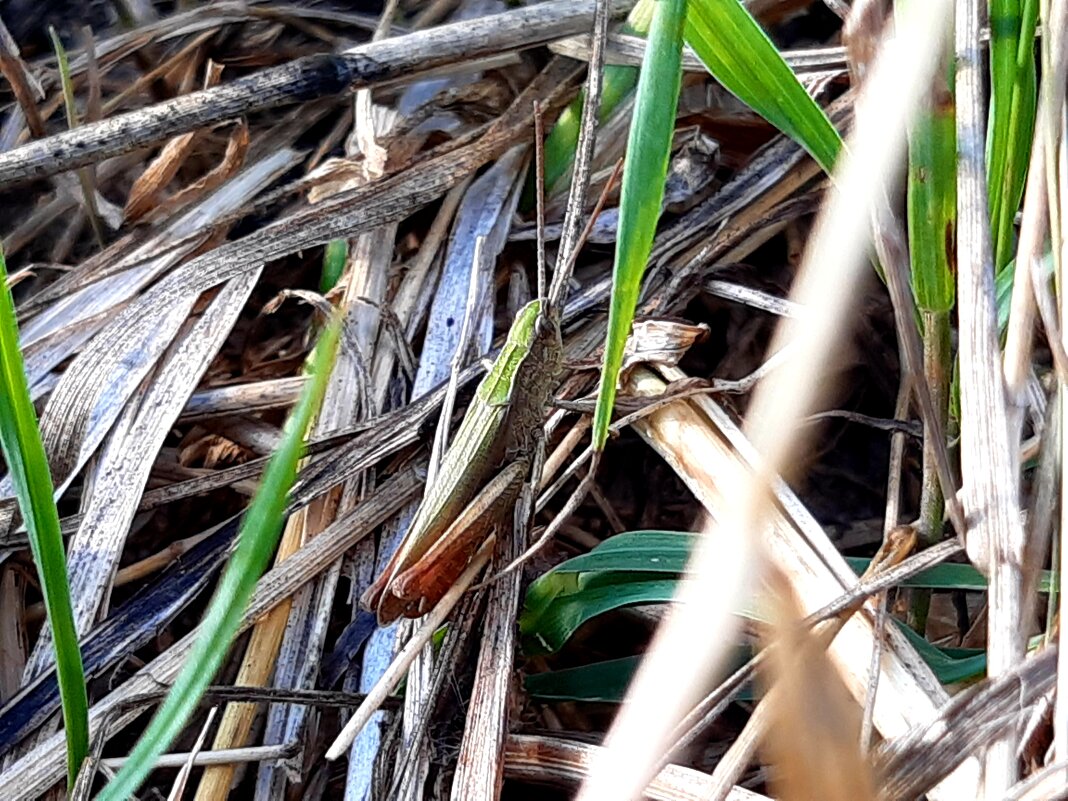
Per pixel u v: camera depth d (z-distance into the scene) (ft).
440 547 0.22
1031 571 0.19
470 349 0.29
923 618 0.24
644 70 0.16
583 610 0.23
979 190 0.19
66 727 0.18
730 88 0.19
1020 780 0.18
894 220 0.19
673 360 0.25
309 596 0.25
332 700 0.23
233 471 0.27
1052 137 0.18
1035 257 0.19
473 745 0.21
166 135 0.28
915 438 0.28
